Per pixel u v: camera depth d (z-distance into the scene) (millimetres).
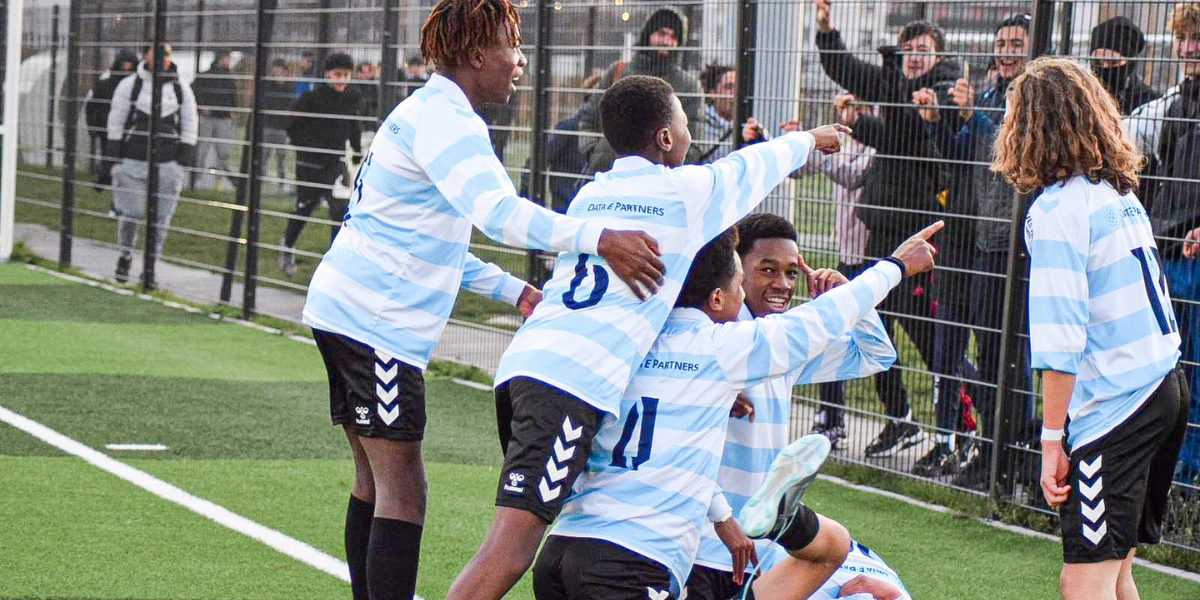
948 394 8125
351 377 5074
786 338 4301
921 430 8352
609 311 4246
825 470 8688
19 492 7293
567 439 4148
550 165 10703
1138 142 7160
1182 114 7035
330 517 7156
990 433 7918
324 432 9227
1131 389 4785
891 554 6977
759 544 4949
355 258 5078
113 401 9852
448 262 5090
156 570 6117
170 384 10609
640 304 4262
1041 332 4820
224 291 14586
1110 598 4828
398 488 5168
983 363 7922
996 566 6812
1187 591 6574
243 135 14031
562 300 4336
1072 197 4836
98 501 7219
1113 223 4824
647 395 4262
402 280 5020
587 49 10383
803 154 4742
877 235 8398
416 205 4984
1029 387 7641
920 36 8344
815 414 9039
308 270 13219
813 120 8781
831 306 4398
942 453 8203
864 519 7652
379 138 5090
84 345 12141
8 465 7855
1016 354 7648
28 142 18125
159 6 15234
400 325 5031
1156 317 4855
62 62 17375
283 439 8945
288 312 13570
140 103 15953
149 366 11344
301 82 13148
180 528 6816
